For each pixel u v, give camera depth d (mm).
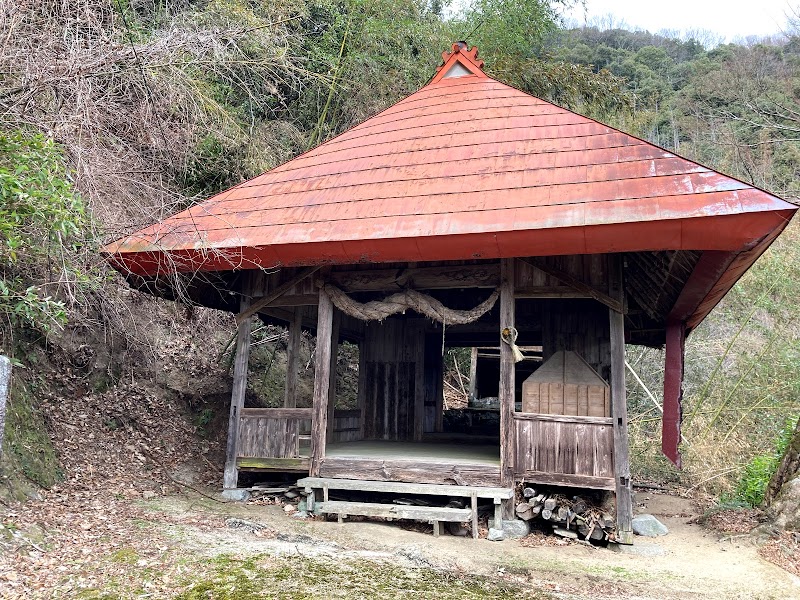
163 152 8016
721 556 5133
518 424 5609
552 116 6512
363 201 5961
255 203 6578
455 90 7645
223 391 9133
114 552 4332
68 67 5637
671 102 21641
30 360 6871
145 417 7863
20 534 4305
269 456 6445
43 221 4789
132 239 6148
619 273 5539
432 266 6125
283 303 6641
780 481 6270
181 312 9477
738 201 4418
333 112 11672
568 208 4957
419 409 8578
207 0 9062
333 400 8039
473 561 4723
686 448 10164
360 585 4055
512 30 12102
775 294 12266
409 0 11258
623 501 5227
